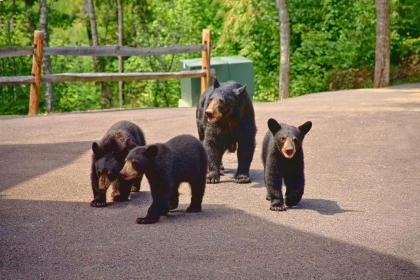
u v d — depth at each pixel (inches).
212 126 425.7
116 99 1753.2
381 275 270.2
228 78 1013.2
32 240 314.3
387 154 500.4
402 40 1342.3
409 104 765.3
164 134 592.4
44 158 499.2
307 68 1416.1
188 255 291.7
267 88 1441.9
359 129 594.9
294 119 656.4
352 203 378.3
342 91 1027.3
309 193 402.0
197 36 1521.9
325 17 1430.9
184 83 973.8
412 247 302.5
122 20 1825.8
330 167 465.7
